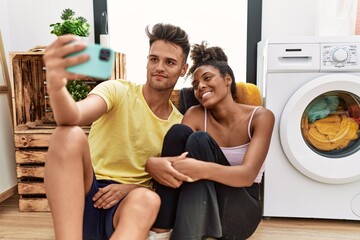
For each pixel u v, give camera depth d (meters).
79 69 0.64
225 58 1.22
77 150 0.79
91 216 0.94
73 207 0.76
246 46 2.00
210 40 2.02
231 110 1.16
